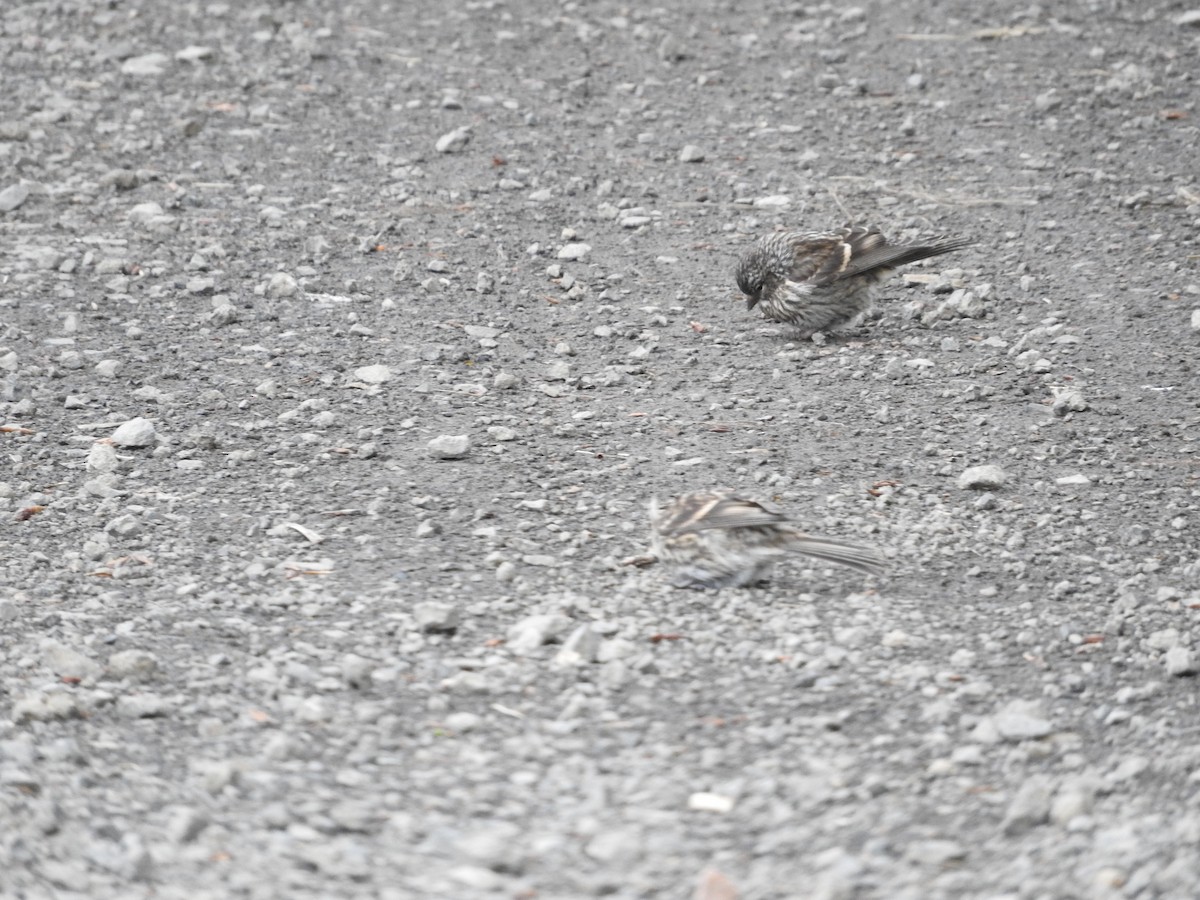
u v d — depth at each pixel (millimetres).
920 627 9602
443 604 9805
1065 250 17031
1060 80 22234
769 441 12789
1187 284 16078
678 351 14844
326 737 8297
